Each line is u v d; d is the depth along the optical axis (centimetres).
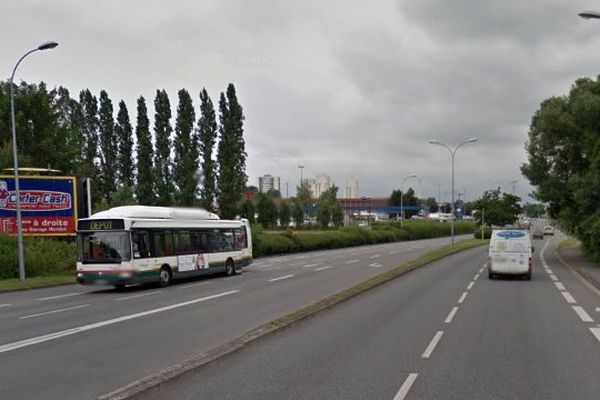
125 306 1820
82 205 3553
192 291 2278
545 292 2047
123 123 6544
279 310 1634
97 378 859
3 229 3347
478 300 1802
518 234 2570
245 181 6278
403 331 1231
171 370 864
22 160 4347
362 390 764
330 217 10250
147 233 2506
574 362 933
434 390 763
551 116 3756
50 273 3153
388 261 4094
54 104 5378
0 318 1599
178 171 6050
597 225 3384
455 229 11875
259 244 5022
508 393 748
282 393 750
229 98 6228
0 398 754
